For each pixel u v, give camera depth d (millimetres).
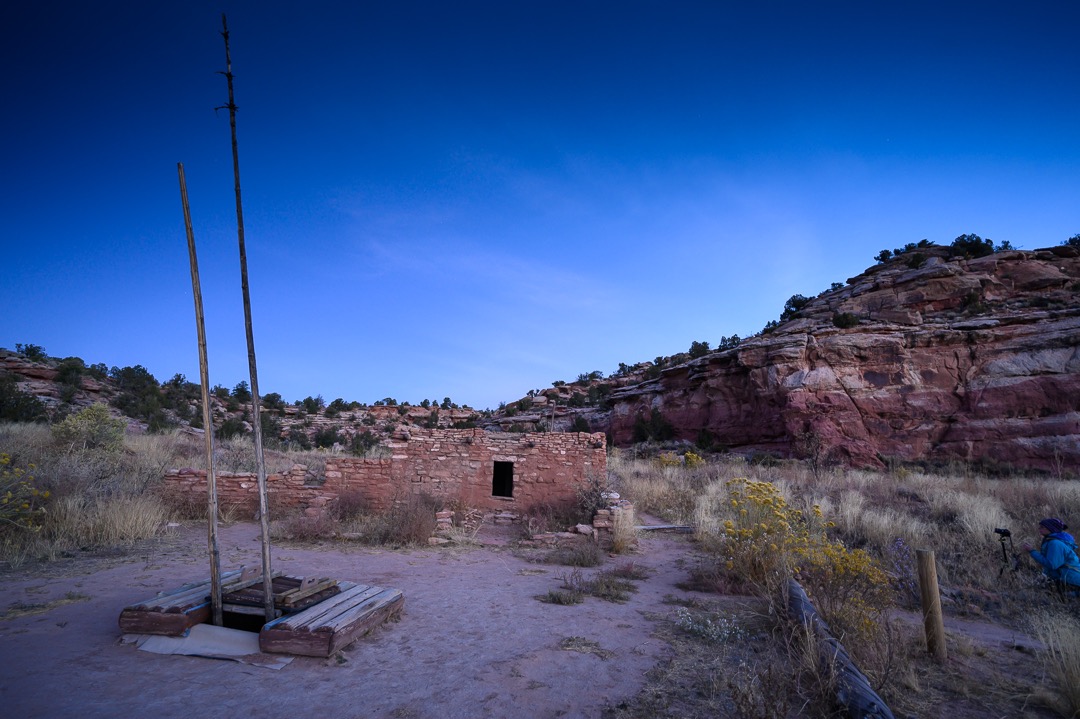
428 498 14859
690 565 10531
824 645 4992
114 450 18500
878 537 11688
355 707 4309
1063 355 33031
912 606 7812
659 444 47719
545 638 6129
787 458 37500
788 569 7422
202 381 5750
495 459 15555
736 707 4227
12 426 22125
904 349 37812
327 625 5371
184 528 12828
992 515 12766
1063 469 29297
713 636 6043
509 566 10219
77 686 4469
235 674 4844
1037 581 8641
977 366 35688
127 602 6883
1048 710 4586
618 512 12586
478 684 4820
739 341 66438
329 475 15430
